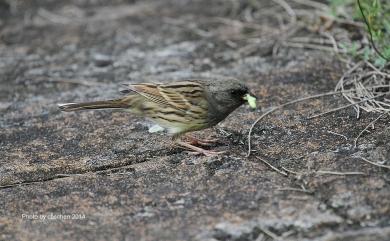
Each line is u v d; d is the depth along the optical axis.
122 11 18.55
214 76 13.71
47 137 11.47
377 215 8.27
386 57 12.27
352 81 12.59
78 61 15.16
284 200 8.75
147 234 8.20
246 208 8.61
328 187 8.91
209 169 9.83
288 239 8.02
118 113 12.34
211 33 16.19
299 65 13.84
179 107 10.50
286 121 11.27
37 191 9.52
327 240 7.91
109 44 16.05
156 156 10.55
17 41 16.64
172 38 16.14
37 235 8.32
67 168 10.27
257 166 9.81
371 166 9.34
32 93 13.61
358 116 11.09
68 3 19.48
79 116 12.32
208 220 8.41
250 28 16.23
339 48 14.41
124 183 9.59
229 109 10.68
